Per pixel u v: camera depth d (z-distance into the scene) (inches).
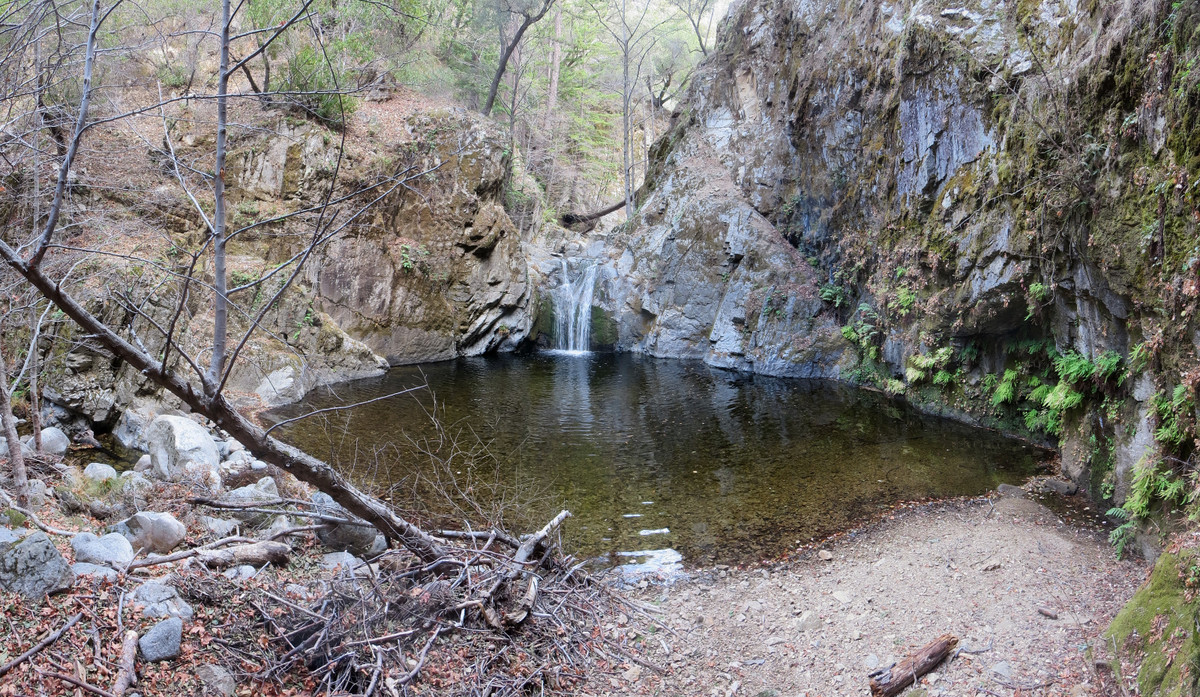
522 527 292.5
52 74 205.8
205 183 503.5
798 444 431.2
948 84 462.6
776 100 767.1
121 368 390.0
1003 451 412.8
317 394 542.0
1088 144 308.2
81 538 174.4
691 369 716.7
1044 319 395.5
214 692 141.1
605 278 861.8
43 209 266.7
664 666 191.0
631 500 329.7
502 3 862.5
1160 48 256.1
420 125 701.9
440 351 733.9
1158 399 247.4
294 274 155.0
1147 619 169.9
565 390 594.6
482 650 177.9
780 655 197.0
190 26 446.9
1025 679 172.1
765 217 774.5
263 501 209.8
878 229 574.9
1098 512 310.8
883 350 607.8
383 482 333.7
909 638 199.0
